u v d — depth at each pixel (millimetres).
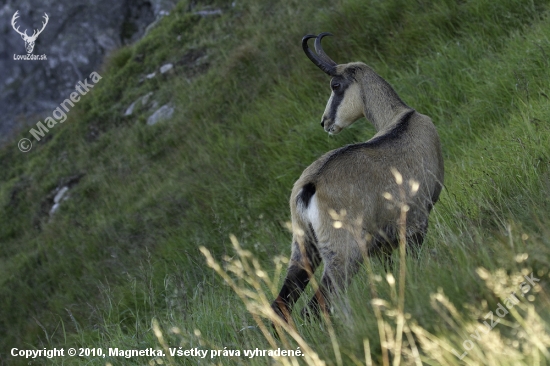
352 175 17031
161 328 22062
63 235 44562
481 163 24281
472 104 31109
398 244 17656
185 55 54688
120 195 44688
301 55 42750
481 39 35438
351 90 21516
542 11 35250
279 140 37969
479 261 14586
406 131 18625
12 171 58156
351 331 14078
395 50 38812
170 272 32312
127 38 75062
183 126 45781
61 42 75188
